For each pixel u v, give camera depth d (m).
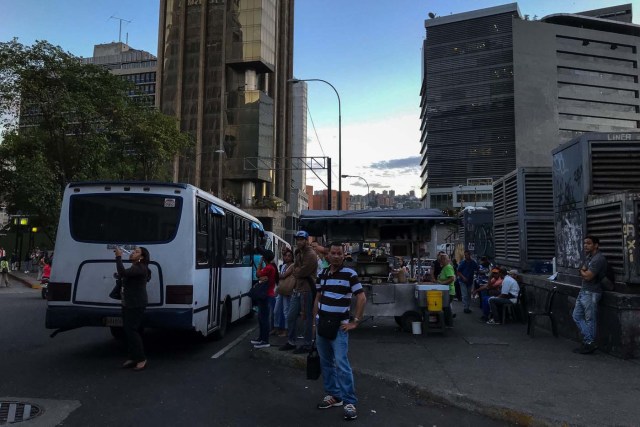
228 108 75.75
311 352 5.73
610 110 100.19
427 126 100.69
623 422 4.89
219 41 77.06
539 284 11.27
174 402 5.79
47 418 5.07
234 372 7.34
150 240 8.02
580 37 99.25
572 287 9.43
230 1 77.75
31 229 34.44
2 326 11.34
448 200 96.12
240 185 75.88
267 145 77.50
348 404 5.26
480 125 95.94
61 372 7.07
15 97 21.14
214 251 9.41
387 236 11.41
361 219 10.67
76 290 7.89
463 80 98.38
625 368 7.13
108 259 7.92
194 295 8.09
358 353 8.27
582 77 99.12
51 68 20.80
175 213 8.11
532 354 8.15
